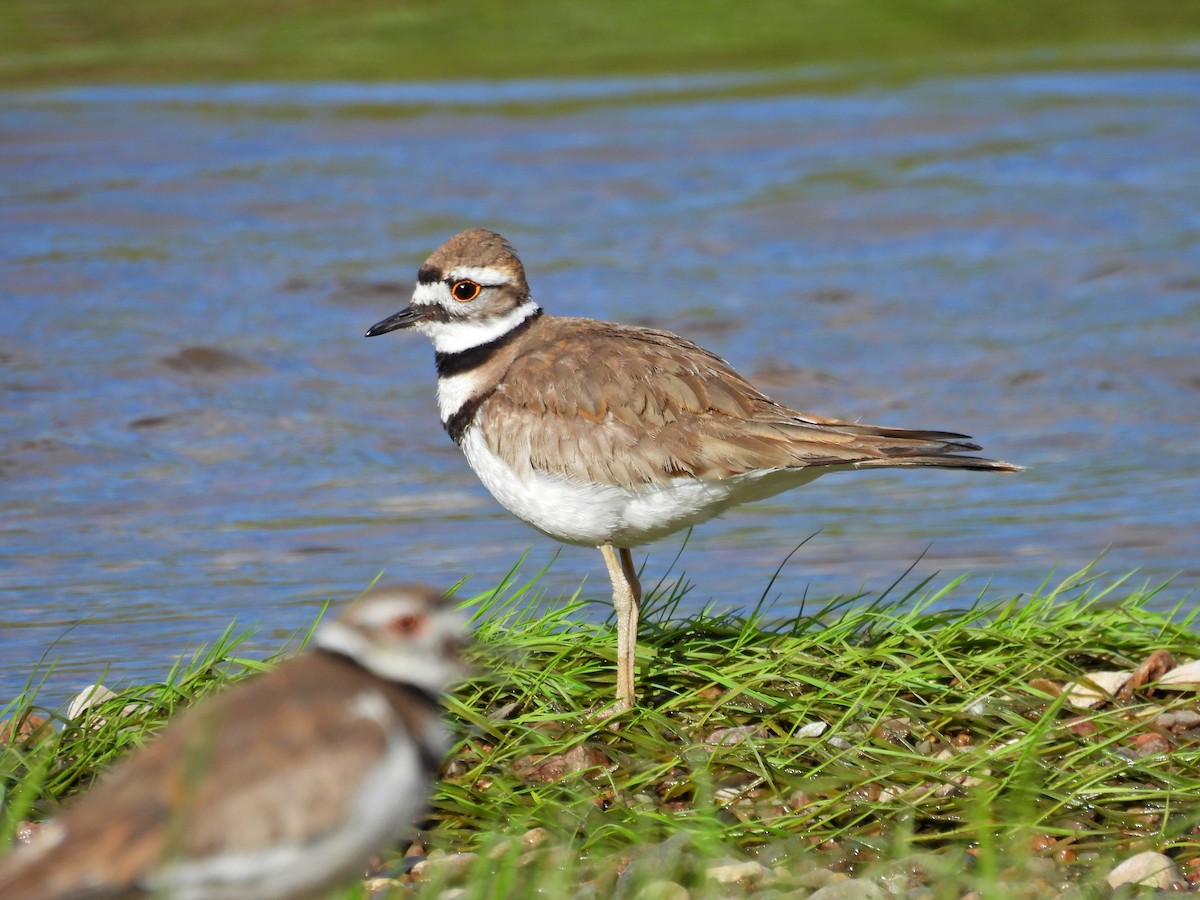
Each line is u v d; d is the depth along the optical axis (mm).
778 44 39438
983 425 17875
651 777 8617
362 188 26359
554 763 8828
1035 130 30797
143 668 11156
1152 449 17109
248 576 13336
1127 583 13109
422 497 15688
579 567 13766
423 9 41656
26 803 7395
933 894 7645
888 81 35188
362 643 6199
